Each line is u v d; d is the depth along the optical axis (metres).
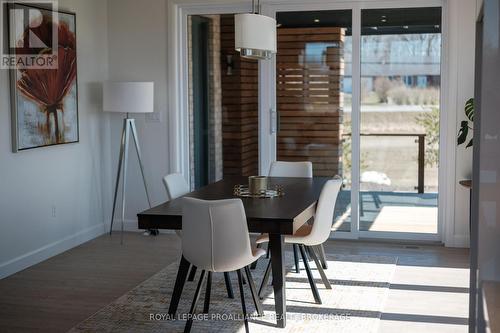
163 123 7.42
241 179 6.02
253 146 7.39
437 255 6.48
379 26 6.97
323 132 7.21
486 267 3.48
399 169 7.08
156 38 7.34
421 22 6.87
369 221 7.20
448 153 6.74
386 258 6.35
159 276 5.73
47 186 6.38
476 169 4.03
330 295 5.22
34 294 5.28
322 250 5.90
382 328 4.53
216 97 7.40
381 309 4.89
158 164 7.48
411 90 6.97
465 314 4.79
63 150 6.65
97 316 4.74
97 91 7.28
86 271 5.93
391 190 7.12
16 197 5.91
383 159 7.11
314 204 4.84
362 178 7.18
